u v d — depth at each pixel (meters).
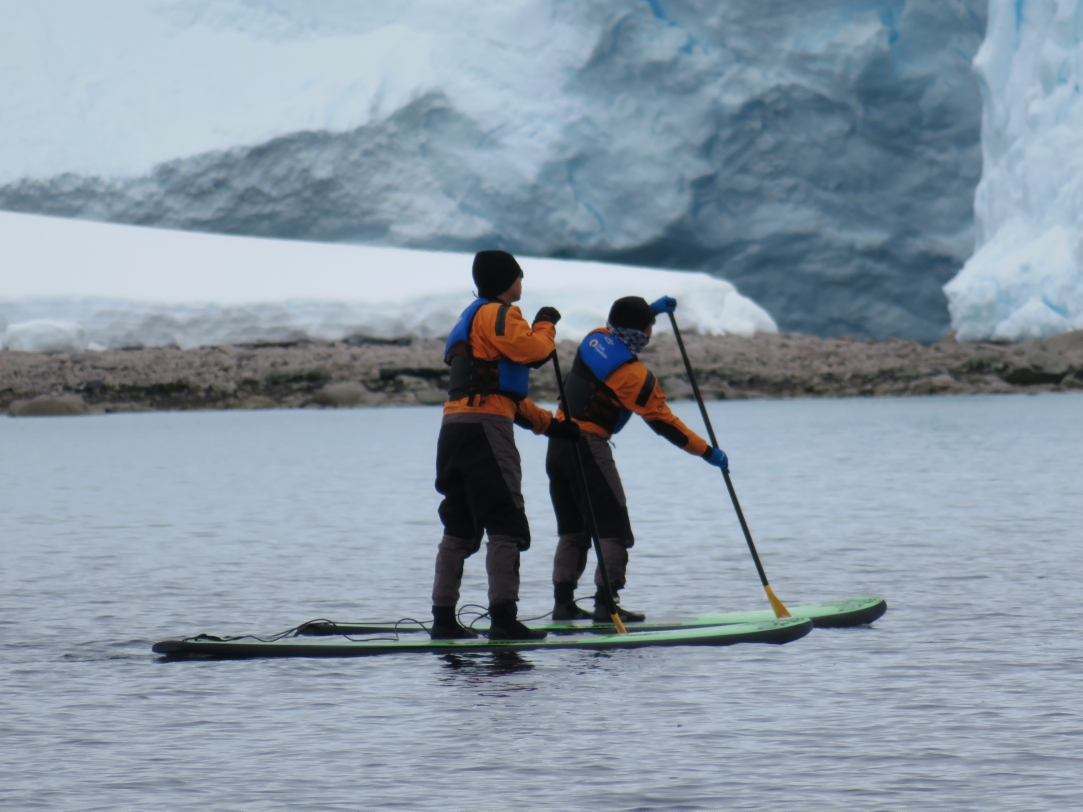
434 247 187.88
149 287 142.62
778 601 21.38
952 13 180.38
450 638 20.14
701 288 151.12
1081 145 141.12
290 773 13.08
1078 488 40.44
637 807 11.85
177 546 31.12
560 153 184.88
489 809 11.87
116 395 113.12
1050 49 145.38
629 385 21.98
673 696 16.25
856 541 30.39
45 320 131.62
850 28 177.50
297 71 199.25
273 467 53.22
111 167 193.12
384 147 187.25
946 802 11.86
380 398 109.94
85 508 39.41
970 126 184.88
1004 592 23.39
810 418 82.44
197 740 14.40
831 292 190.62
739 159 185.62
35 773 13.17
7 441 72.25
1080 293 137.12
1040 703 15.48
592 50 185.25
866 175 186.38
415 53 193.12
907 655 18.41
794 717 15.05
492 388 20.02
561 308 142.25
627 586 25.22
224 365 122.56
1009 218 150.00
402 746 14.05
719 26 181.00
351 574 26.89
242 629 21.36
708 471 48.69
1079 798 11.91
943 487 41.53
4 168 196.12
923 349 135.50
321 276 149.62
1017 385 120.31
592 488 22.20
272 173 188.38
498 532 19.97
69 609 23.16
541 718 15.22
